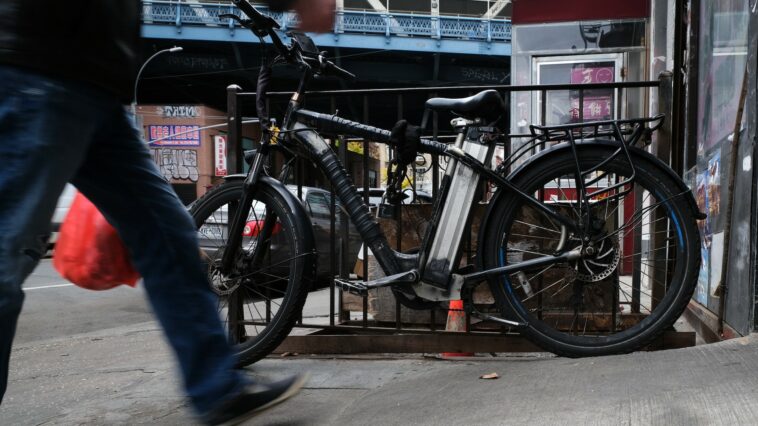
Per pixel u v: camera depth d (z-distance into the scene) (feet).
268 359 10.53
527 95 25.16
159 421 7.94
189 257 5.89
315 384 8.99
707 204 11.38
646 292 10.67
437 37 100.89
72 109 4.74
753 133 8.31
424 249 9.21
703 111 12.02
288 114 10.00
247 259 9.89
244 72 111.55
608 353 8.76
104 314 22.33
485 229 9.21
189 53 106.52
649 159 8.75
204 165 116.78
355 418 7.38
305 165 11.25
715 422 5.57
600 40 26.86
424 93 10.35
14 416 8.71
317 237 14.26
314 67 10.00
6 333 4.66
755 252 8.20
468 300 9.23
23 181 4.50
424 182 11.24
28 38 4.53
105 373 10.97
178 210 5.92
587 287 10.68
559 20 27.04
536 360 9.48
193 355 5.73
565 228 8.94
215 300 6.05
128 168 5.69
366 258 10.60
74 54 4.73
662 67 23.12
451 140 11.16
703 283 11.62
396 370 9.59
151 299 5.86
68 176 4.89
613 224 9.32
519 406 6.84
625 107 21.84
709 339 10.43
